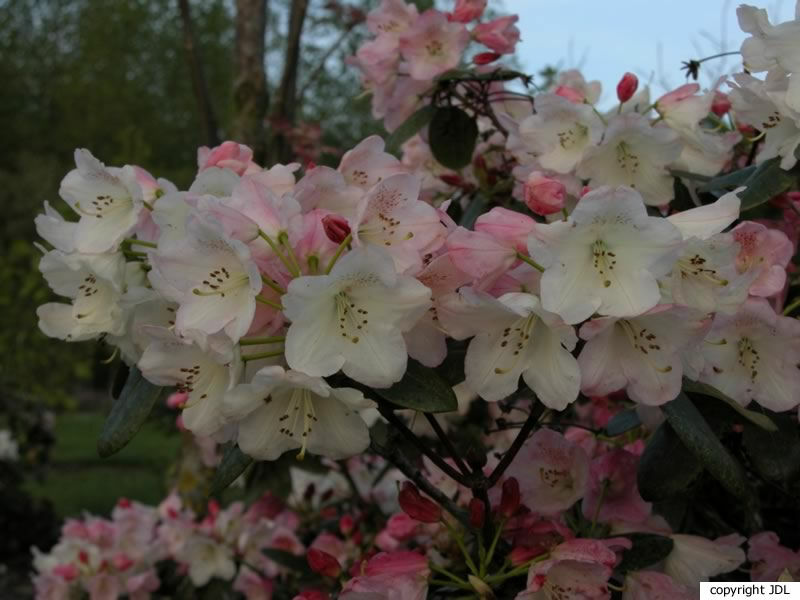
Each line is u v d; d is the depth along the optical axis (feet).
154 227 1.89
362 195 1.75
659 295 1.50
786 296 2.23
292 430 1.59
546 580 1.73
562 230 1.51
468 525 1.91
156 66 23.08
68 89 24.41
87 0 24.64
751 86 2.03
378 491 3.32
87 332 1.89
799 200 2.19
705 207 1.62
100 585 3.42
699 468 1.82
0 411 8.73
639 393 1.59
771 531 2.21
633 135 2.10
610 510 1.97
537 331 1.59
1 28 27.40
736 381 1.86
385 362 1.52
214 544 3.28
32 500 8.88
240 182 1.61
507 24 2.67
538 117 2.25
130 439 1.78
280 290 1.58
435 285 1.64
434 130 2.68
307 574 2.83
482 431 2.99
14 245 8.72
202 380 1.65
